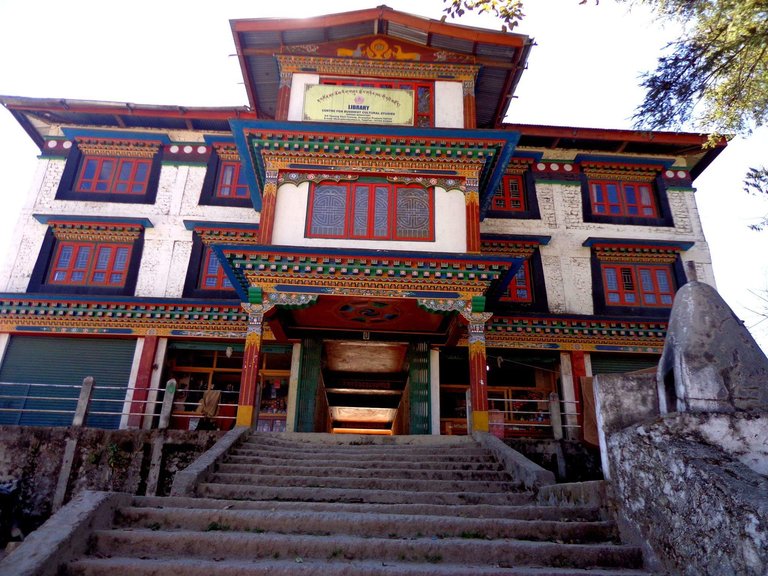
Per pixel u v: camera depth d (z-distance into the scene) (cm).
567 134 2198
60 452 1234
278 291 1459
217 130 2272
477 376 1390
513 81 1909
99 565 521
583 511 682
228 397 2008
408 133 1619
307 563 554
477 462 1125
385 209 1593
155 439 1252
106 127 2238
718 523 442
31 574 473
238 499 895
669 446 524
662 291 2120
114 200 2148
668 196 2262
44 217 2041
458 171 1644
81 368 1908
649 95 967
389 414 2808
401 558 579
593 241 2141
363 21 1797
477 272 1480
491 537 645
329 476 1032
